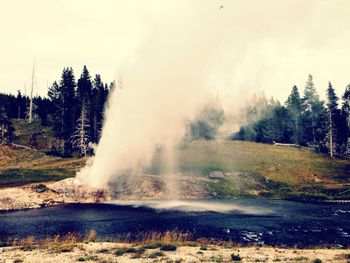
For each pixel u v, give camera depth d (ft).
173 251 90.33
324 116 386.73
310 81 424.87
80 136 342.64
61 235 121.08
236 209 182.60
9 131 353.92
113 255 84.94
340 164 322.96
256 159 324.80
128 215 161.38
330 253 89.92
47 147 350.43
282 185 271.69
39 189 209.97
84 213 167.12
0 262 76.89
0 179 241.35
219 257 82.79
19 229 131.23
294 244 108.88
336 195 242.17
